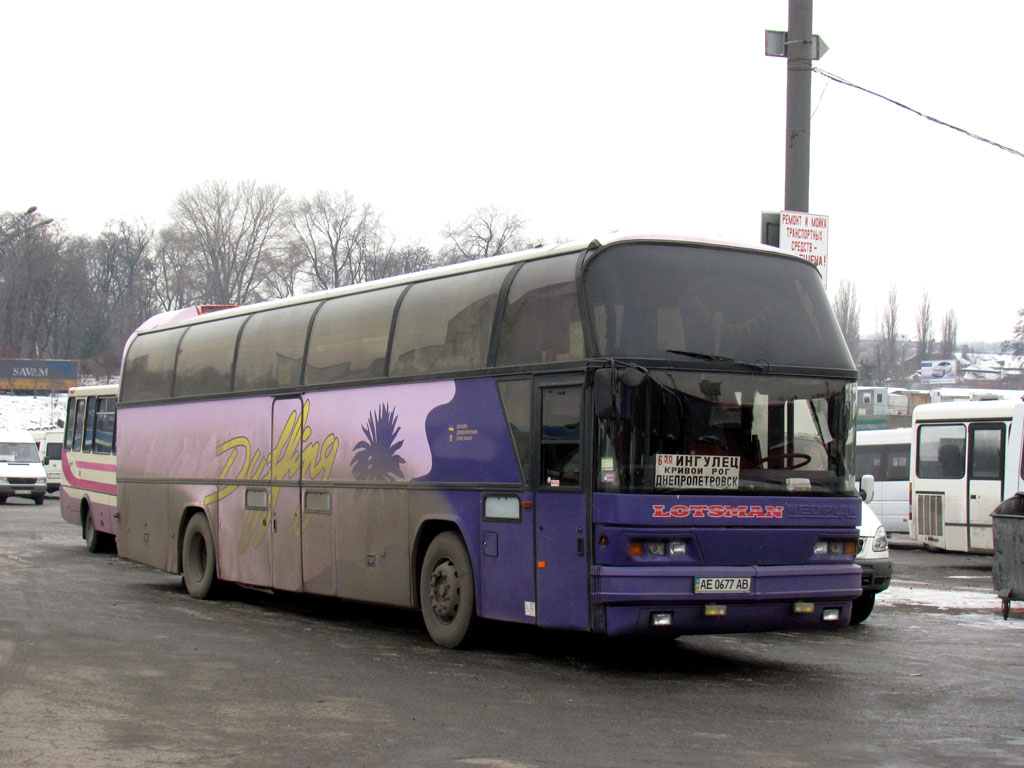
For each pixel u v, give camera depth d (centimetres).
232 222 7881
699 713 838
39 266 10312
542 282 1055
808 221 1477
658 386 966
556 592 998
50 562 2144
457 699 883
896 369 11544
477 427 1110
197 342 1694
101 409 2366
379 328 1282
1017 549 1403
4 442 4441
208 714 812
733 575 970
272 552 1451
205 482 1622
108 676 954
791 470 1016
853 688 957
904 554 2709
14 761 673
